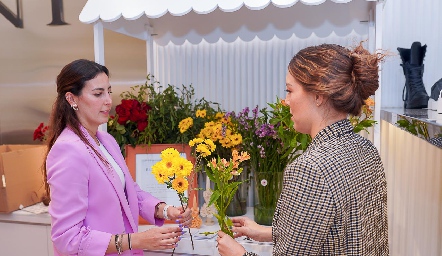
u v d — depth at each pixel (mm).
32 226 2146
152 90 2090
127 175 1540
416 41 1896
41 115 2762
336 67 898
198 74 2342
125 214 1426
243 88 2275
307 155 903
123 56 2549
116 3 1794
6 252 2203
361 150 941
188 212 1484
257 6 1581
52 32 2672
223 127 1852
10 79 2768
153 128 1940
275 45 2207
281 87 2223
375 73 942
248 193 2174
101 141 1555
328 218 833
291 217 863
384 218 1009
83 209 1280
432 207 1695
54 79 2711
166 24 2309
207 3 1655
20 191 2176
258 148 1848
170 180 1315
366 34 2082
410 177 1976
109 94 1468
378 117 1649
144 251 1801
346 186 855
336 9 2062
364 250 886
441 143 1048
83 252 1256
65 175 1264
